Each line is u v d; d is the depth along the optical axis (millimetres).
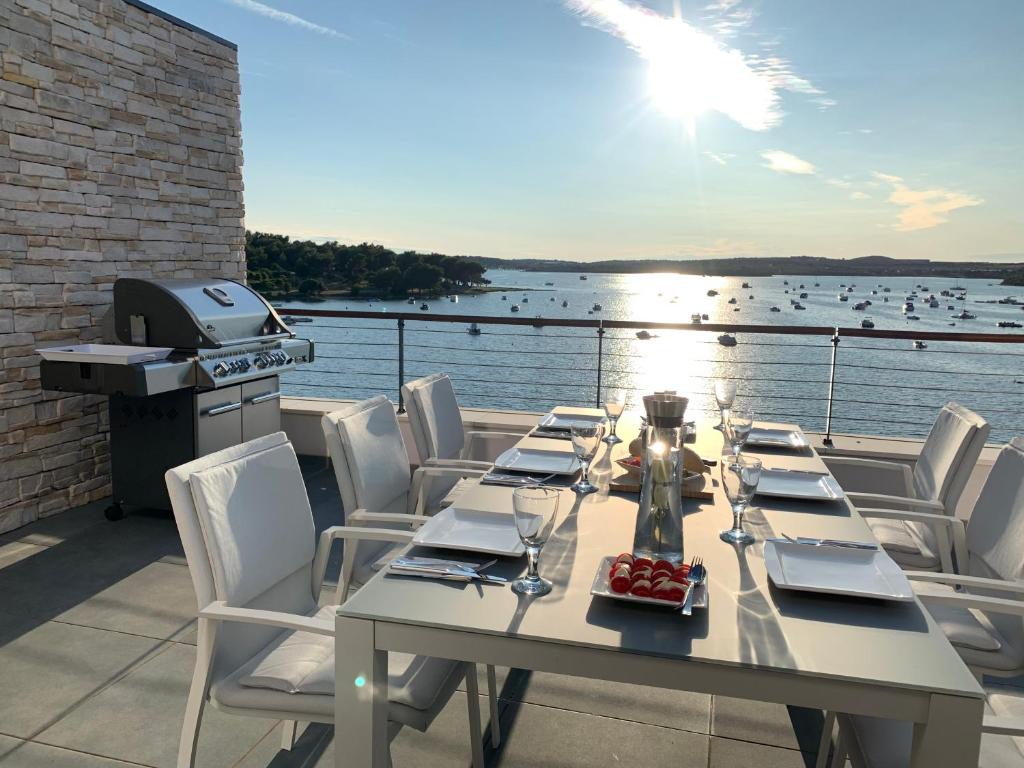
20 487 3719
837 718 1775
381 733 1374
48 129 3707
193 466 1644
